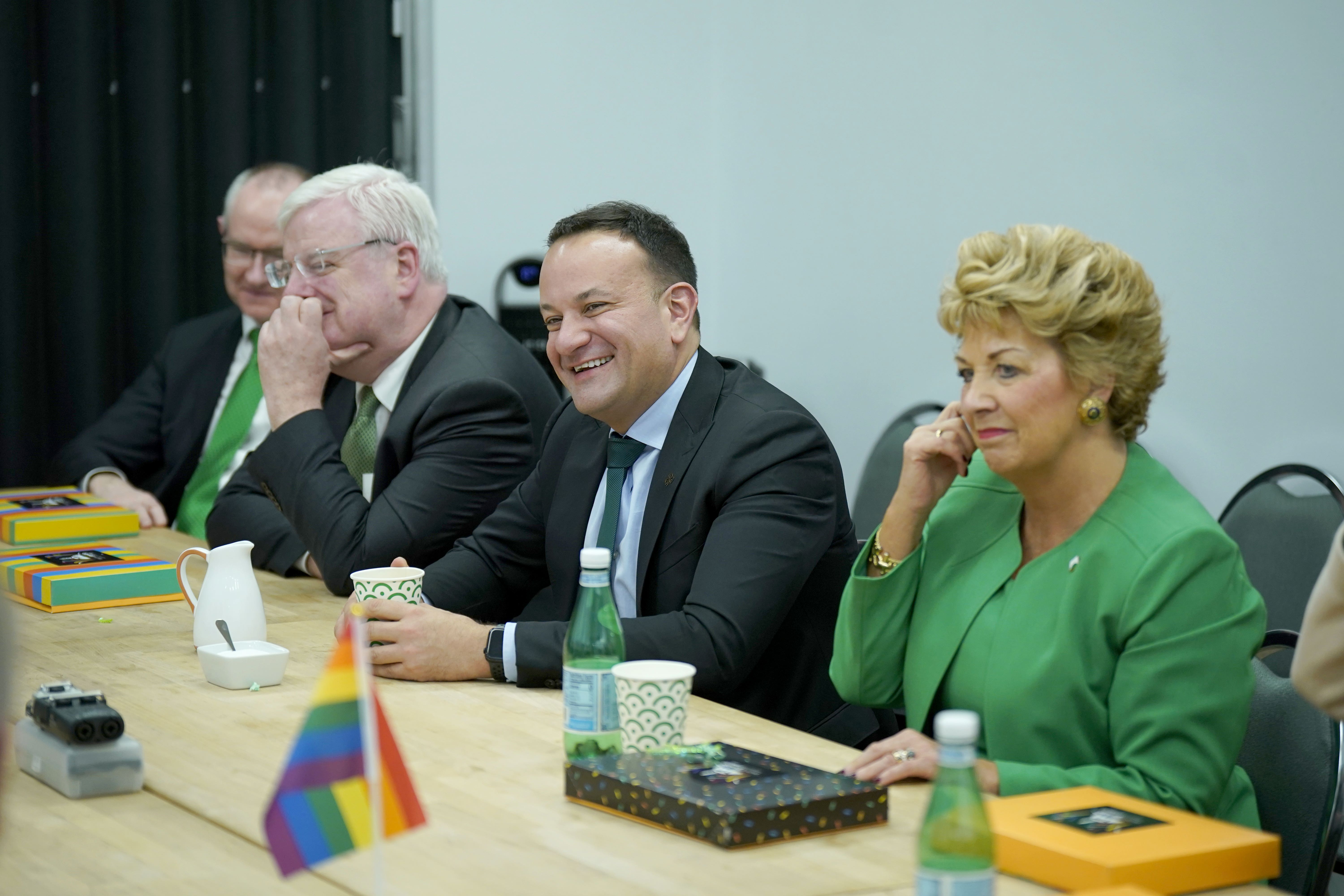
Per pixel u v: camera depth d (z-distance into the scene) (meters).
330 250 2.93
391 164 4.89
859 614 1.91
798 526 2.18
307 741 1.06
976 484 1.91
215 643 2.14
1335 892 3.09
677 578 2.25
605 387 2.29
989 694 1.74
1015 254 1.67
